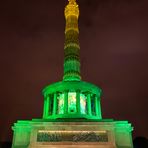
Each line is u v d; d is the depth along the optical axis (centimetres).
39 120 4659
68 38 6188
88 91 5559
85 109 5422
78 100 5316
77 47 6100
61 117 5116
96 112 5512
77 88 5450
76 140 4459
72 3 6725
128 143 4534
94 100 5669
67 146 4391
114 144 4406
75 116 5106
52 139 4462
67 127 4578
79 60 6000
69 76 5722
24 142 4544
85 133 4547
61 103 5456
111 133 4534
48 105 5566
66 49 6075
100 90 5925
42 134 4512
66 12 6656
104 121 4653
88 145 4400
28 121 4759
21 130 4675
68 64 5847
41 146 4378
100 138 4488
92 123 4622
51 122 4619
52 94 5672
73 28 6328
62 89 5481
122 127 4688
